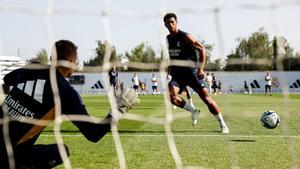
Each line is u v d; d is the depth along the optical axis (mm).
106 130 3023
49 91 2922
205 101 7145
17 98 2949
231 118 9547
